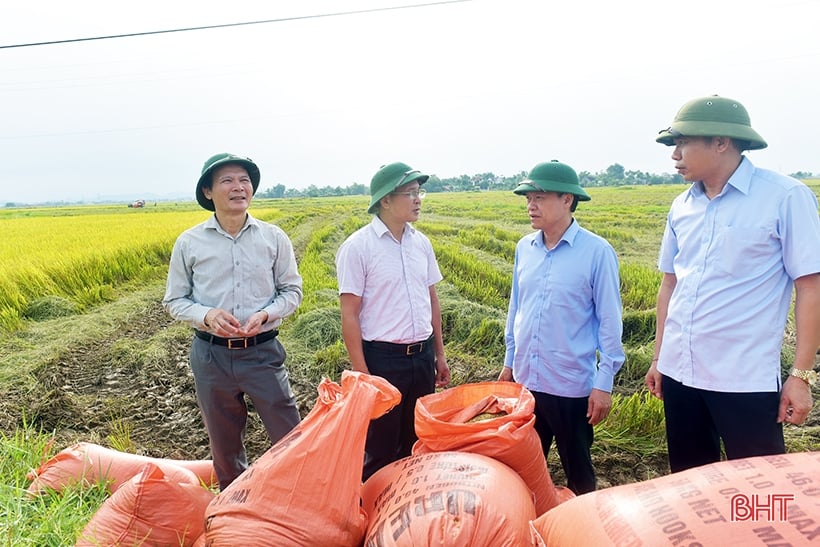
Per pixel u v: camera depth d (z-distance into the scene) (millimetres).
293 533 1992
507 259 14109
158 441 4676
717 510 1516
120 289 12000
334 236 22797
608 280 2914
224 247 3146
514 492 2025
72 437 4719
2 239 18219
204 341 3139
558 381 3010
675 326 2654
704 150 2453
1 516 2775
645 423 4180
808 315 2328
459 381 5852
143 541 2369
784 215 2354
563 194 2902
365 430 2193
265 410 3178
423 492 1983
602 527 1677
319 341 7023
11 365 6406
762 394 2426
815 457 1615
